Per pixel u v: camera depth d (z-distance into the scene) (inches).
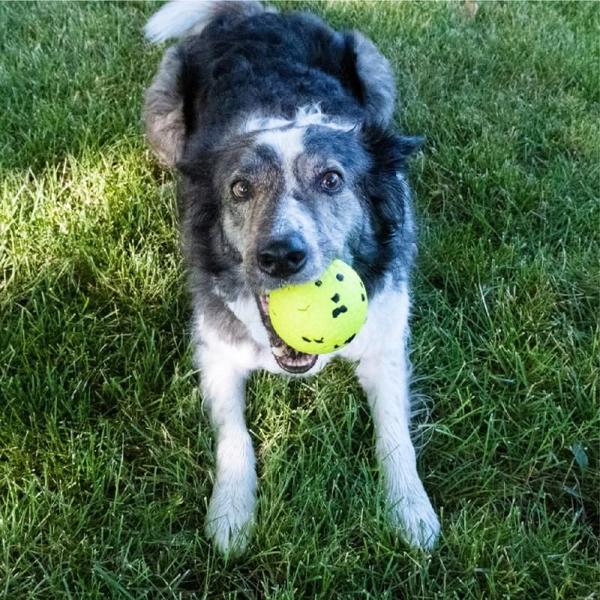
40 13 40.1
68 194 28.3
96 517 18.8
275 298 16.7
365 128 20.6
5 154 29.3
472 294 25.0
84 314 23.9
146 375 22.0
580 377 21.9
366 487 18.7
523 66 36.4
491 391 21.8
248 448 20.1
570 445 20.2
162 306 24.3
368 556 17.7
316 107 23.3
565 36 39.2
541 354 22.1
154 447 20.3
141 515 18.6
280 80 25.5
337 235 18.4
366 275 20.1
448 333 23.3
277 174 18.4
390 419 20.4
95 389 22.2
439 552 17.9
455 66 36.9
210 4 32.7
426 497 19.0
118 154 30.1
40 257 25.6
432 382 22.5
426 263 26.0
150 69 35.3
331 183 18.6
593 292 24.8
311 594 17.3
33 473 19.3
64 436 20.6
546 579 17.4
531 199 28.3
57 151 30.0
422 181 29.4
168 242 26.9
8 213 26.6
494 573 17.2
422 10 41.7
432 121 32.2
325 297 16.5
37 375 21.3
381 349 21.4
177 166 21.1
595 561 17.9
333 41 29.3
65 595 16.8
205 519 18.8
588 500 19.5
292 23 28.8
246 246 17.7
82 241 25.9
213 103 25.8
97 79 33.6
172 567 17.8
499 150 30.1
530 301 24.1
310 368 18.8
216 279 20.4
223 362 21.5
